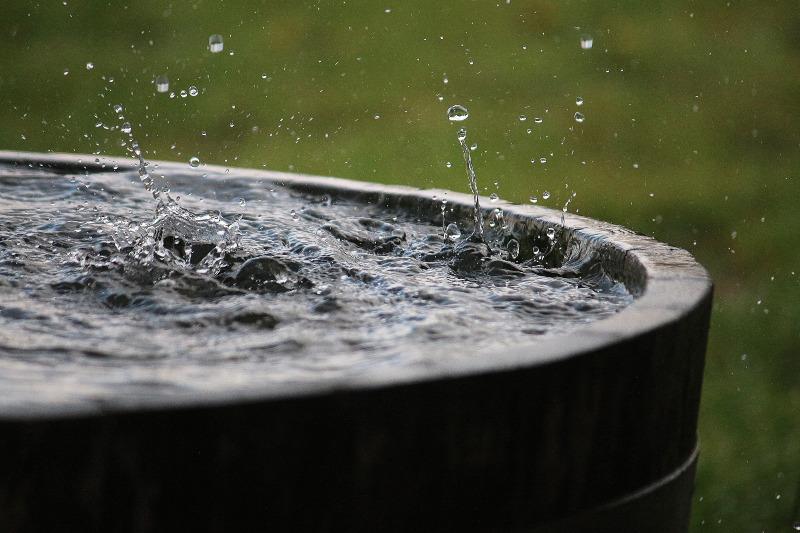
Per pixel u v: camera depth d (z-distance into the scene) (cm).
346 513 178
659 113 1514
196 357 222
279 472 172
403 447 181
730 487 643
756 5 1861
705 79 1619
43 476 160
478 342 240
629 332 214
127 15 1866
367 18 1822
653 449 225
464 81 1623
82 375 198
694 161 1361
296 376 201
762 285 1007
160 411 164
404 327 252
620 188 1270
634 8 1866
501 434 191
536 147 1398
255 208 427
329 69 1688
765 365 842
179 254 331
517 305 285
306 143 1444
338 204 451
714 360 855
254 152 1427
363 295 290
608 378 206
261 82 1633
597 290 313
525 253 379
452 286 308
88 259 317
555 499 201
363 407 176
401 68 1689
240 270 305
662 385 224
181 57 1728
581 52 1709
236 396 170
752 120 1491
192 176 479
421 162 1364
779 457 675
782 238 1112
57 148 1409
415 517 184
